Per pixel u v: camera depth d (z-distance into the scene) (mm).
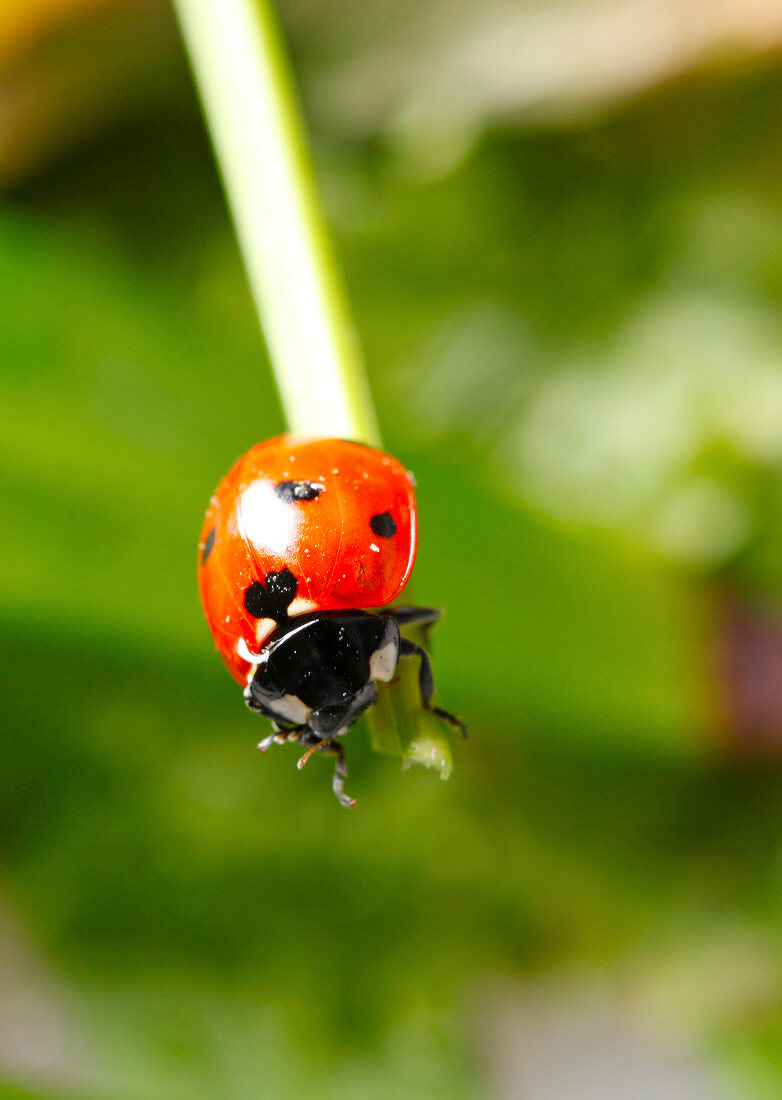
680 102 147
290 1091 135
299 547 116
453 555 130
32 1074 135
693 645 132
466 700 131
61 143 160
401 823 143
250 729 150
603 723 133
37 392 127
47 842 145
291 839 143
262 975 140
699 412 140
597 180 155
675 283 151
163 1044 136
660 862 137
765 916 135
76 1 146
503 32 145
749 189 150
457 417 151
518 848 140
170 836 145
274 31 117
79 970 141
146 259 162
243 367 130
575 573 132
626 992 136
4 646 142
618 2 139
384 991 139
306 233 116
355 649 118
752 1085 133
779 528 135
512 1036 137
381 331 157
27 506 126
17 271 128
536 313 153
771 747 134
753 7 134
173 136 162
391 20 151
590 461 142
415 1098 135
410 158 156
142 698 149
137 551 128
